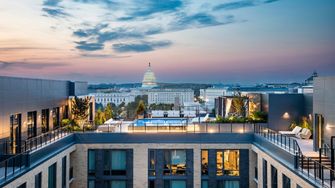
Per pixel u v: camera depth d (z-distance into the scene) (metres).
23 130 22.23
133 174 25.56
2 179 13.90
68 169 23.56
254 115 28.28
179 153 25.98
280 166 18.14
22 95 22.11
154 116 39.84
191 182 25.72
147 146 25.72
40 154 18.19
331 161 15.30
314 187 13.20
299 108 27.75
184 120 31.50
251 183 25.64
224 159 25.95
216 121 27.81
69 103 33.03
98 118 35.50
